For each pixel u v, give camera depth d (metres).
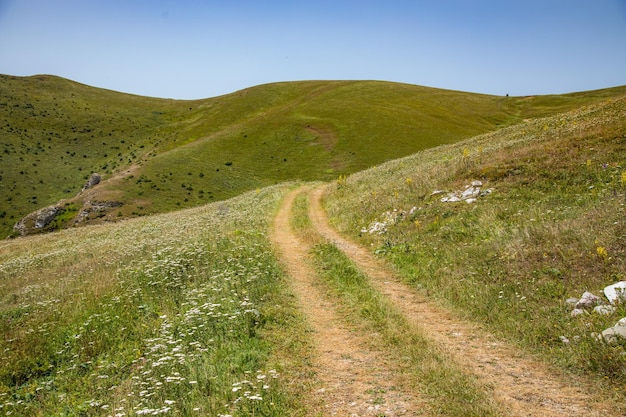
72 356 9.76
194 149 98.38
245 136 103.75
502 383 6.99
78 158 118.19
